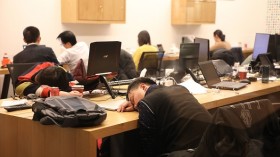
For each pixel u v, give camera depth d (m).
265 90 3.34
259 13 5.04
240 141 1.71
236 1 6.51
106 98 2.95
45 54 4.55
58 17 6.27
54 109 2.14
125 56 4.21
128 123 2.24
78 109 2.09
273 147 1.68
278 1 4.60
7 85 5.16
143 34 5.94
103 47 3.09
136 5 7.56
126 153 2.38
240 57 5.32
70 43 4.92
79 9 6.14
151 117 2.22
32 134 2.32
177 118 2.16
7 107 2.55
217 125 1.76
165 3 8.17
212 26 8.73
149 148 2.26
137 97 2.46
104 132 2.10
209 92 3.23
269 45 4.49
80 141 2.09
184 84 3.35
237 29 6.36
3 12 5.60
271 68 4.11
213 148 1.75
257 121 1.74
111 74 3.23
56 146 2.20
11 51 5.73
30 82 2.94
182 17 8.30
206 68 3.62
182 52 4.49
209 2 8.34
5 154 2.49
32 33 4.68
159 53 5.76
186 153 2.00
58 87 2.80
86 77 3.05
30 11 5.90
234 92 3.22
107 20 6.57
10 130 2.44
